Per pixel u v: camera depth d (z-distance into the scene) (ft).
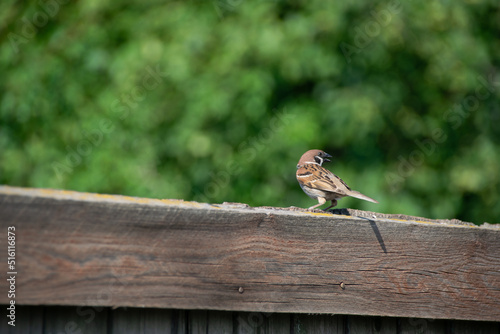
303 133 47.42
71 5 51.62
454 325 13.84
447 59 50.60
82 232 9.51
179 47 47.14
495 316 13.35
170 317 10.68
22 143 50.60
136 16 50.03
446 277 12.90
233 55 46.80
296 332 11.93
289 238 11.30
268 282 11.00
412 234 12.62
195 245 10.37
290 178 48.42
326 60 47.44
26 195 9.16
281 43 46.68
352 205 48.14
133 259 9.84
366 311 11.93
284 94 49.55
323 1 48.06
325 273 11.59
